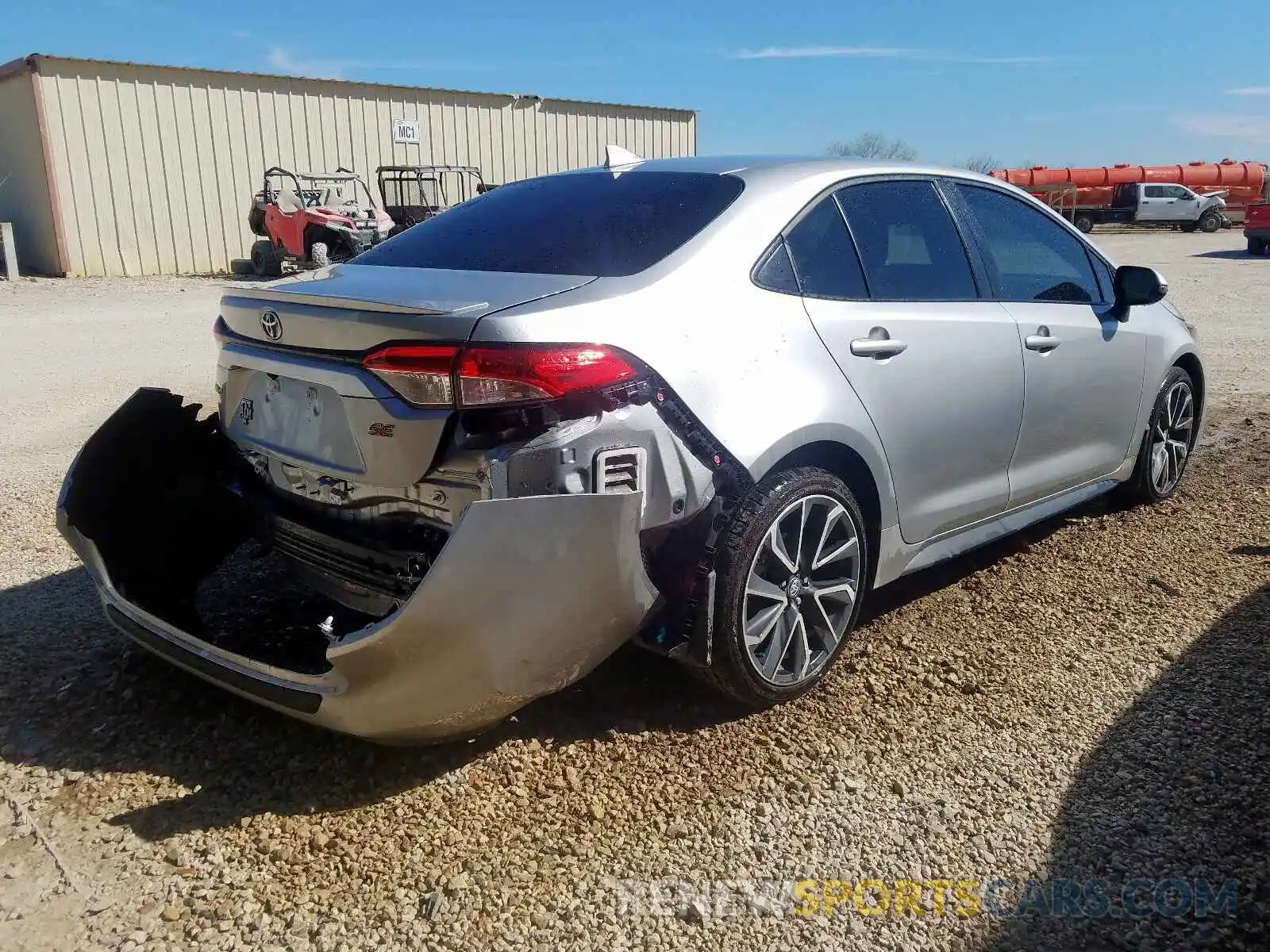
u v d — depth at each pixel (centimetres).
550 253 317
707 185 340
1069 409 434
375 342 267
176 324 1321
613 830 271
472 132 2559
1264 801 281
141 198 2114
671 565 299
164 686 338
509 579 251
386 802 281
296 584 324
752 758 303
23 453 642
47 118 1969
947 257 387
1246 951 230
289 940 233
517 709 279
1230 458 623
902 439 351
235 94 2197
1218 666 357
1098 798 285
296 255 1956
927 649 373
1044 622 395
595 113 2773
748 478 298
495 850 263
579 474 262
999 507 411
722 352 296
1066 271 450
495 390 255
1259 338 1140
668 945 233
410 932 235
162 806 279
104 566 333
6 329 1266
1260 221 2589
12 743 306
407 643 249
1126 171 3869
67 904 243
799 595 326
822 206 347
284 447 307
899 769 300
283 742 308
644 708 329
